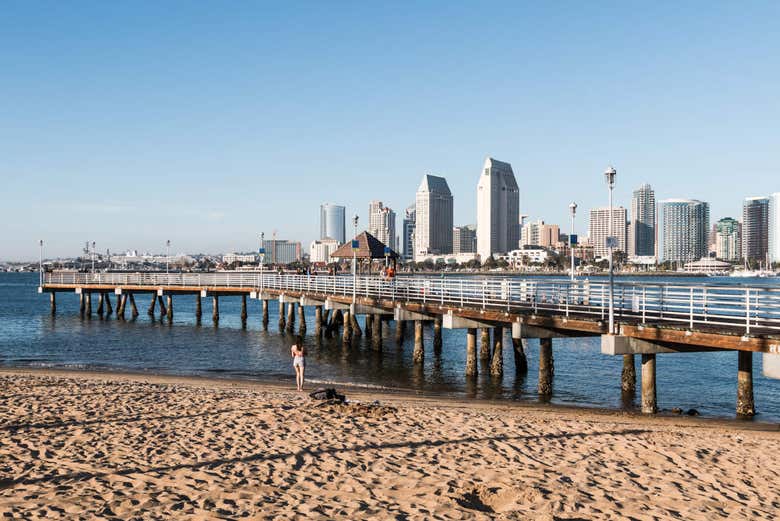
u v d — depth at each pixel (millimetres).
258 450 12555
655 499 10078
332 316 49312
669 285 20297
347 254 50188
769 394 25422
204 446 12789
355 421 15430
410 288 36438
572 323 21812
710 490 10625
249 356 36281
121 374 27984
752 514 9531
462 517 8992
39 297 111000
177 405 17219
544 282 25172
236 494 9836
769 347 16031
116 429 14211
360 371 30859
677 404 23516
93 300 100375
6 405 16781
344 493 9992
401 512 9141
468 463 11898
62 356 36438
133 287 60625
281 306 50469
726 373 31297
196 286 57125
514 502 9750
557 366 33156
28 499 9500
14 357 36000
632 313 25516
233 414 16031
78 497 9594
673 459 12531
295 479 10719
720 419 19484
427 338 47594
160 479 10570
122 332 49969
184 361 34281
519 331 23656
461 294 29641
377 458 12117
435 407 19250
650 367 20297
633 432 15188
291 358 35469
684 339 18297
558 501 9766
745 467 12117
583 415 19141
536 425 15570
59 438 13289
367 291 38844
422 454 12477
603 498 10031
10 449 12367
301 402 17938
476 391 25500
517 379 28688
